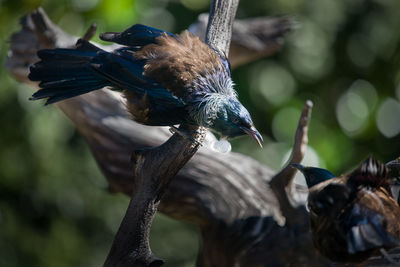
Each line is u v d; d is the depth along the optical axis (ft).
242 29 38.17
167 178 23.26
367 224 18.93
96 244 49.85
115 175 34.09
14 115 44.80
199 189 31.89
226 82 22.27
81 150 48.06
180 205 32.35
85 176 48.16
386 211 19.25
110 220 49.80
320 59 49.03
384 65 52.21
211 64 21.85
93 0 43.91
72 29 44.14
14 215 47.96
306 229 29.78
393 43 50.83
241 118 21.93
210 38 24.89
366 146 54.34
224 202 31.55
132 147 33.42
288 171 29.48
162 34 22.30
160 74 21.35
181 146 22.85
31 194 47.29
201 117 21.70
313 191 20.51
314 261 29.09
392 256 22.21
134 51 22.29
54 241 48.06
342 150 52.75
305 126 28.02
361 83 53.67
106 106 34.58
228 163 32.63
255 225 30.45
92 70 22.29
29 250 47.47
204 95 21.52
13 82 44.09
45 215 48.70
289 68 49.26
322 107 53.11
